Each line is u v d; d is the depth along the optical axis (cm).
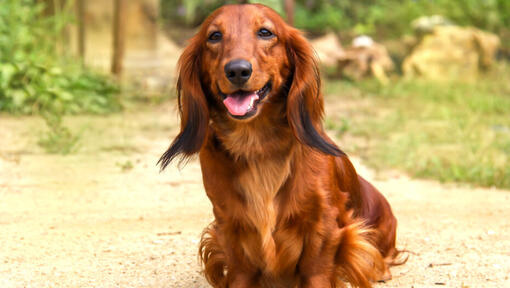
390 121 888
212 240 351
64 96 891
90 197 561
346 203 356
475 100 1028
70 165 655
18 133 770
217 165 327
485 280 376
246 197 326
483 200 565
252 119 319
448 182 625
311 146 318
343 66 1284
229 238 334
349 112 977
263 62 313
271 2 1165
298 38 328
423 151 729
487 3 1547
